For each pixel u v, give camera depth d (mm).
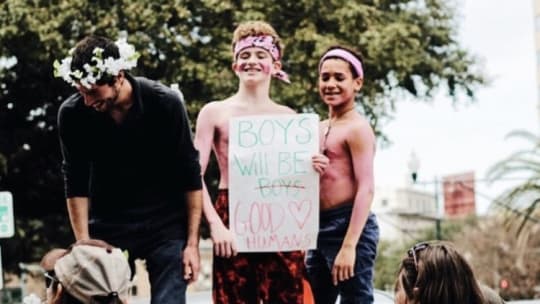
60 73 4562
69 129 4832
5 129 20766
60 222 22047
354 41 19719
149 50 18719
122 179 4898
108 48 4543
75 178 4973
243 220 5254
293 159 5230
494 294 4926
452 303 4117
